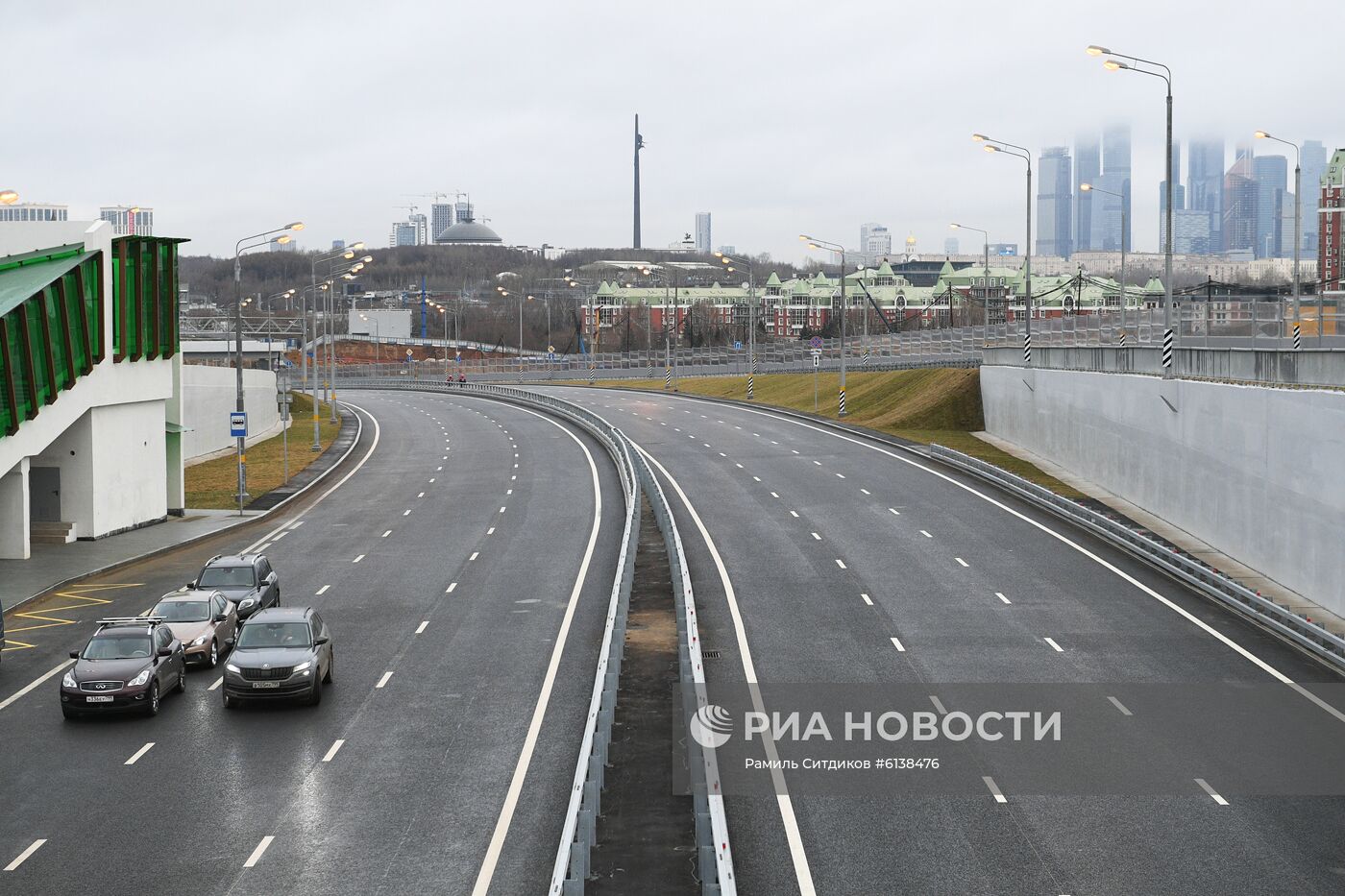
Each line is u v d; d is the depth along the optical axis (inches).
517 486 4323.3
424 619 2427.4
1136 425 3629.4
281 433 6186.0
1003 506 3646.7
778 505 3727.9
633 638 2228.1
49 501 3299.7
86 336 3225.9
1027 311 4980.3
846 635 2265.0
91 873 1264.8
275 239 3969.0
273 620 1948.8
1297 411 2581.2
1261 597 2330.2
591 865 1254.9
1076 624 2341.3
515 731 1732.3
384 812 1432.1
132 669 1827.0
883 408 6136.8
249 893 1218.0
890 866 1282.0
